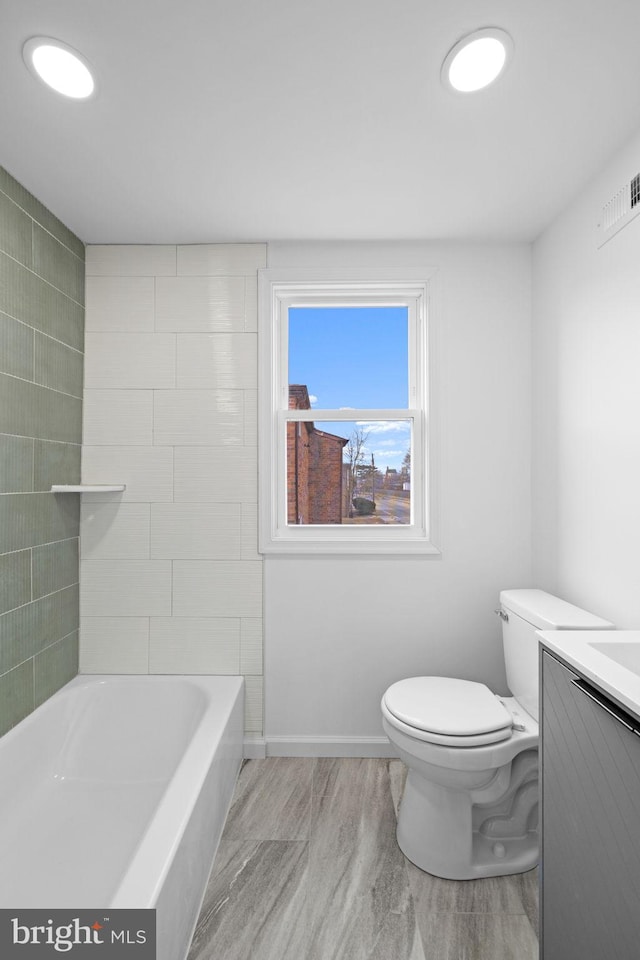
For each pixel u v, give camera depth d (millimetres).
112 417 2424
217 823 1814
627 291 1662
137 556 2430
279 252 2428
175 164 1811
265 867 1737
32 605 2027
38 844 1717
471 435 2412
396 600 2426
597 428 1842
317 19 1227
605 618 1787
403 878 1708
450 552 2420
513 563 2416
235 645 2432
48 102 1489
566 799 1229
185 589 2430
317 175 1884
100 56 1332
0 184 1812
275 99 1493
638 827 936
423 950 1451
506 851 1792
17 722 1933
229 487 2424
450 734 1686
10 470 1875
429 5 1191
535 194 1998
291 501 2551
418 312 2527
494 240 2387
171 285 2432
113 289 2430
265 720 2441
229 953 1427
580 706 1163
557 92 1463
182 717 2312
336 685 2432
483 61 1359
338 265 2416
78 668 2422
